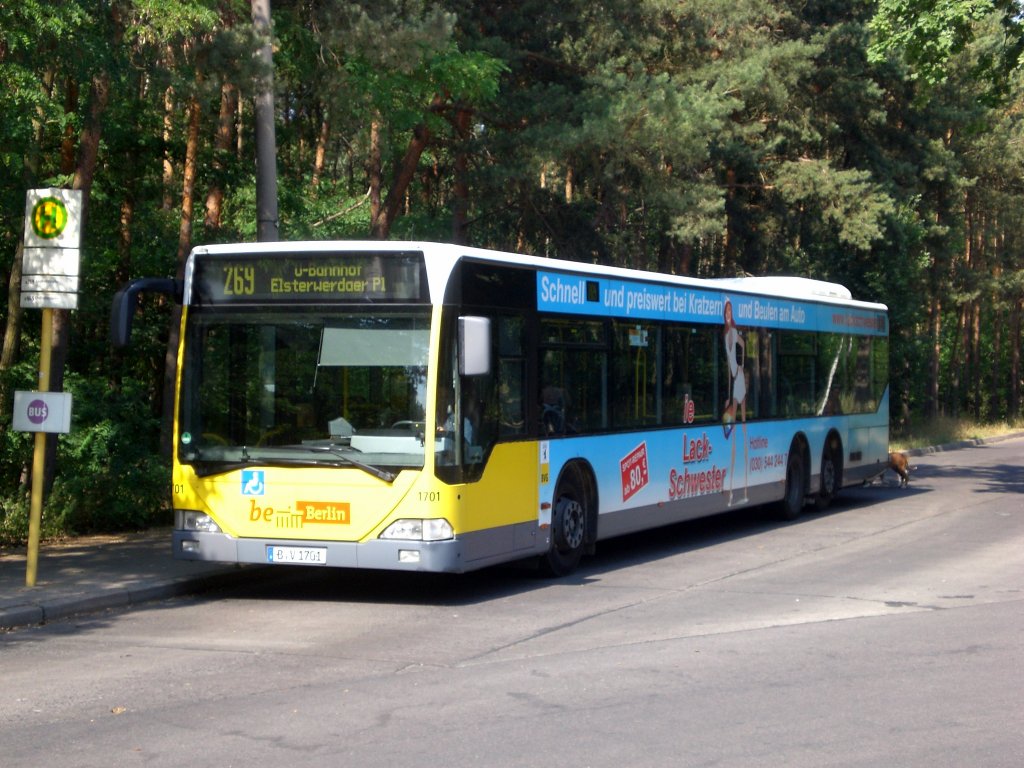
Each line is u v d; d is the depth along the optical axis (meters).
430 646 9.56
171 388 17.50
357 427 11.37
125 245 19.67
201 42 15.20
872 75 35.25
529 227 28.20
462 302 11.55
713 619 10.71
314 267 11.59
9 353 16.31
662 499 15.18
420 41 17.28
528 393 12.55
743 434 17.45
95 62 13.60
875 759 6.40
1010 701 7.68
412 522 11.13
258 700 7.76
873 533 17.52
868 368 22.62
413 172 23.97
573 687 8.09
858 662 8.87
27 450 16.19
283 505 11.43
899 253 38.03
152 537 15.62
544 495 12.77
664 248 34.91
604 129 22.27
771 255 37.25
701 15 27.58
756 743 6.71
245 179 20.03
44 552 14.11
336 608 11.48
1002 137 44.47
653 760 6.38
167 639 9.89
